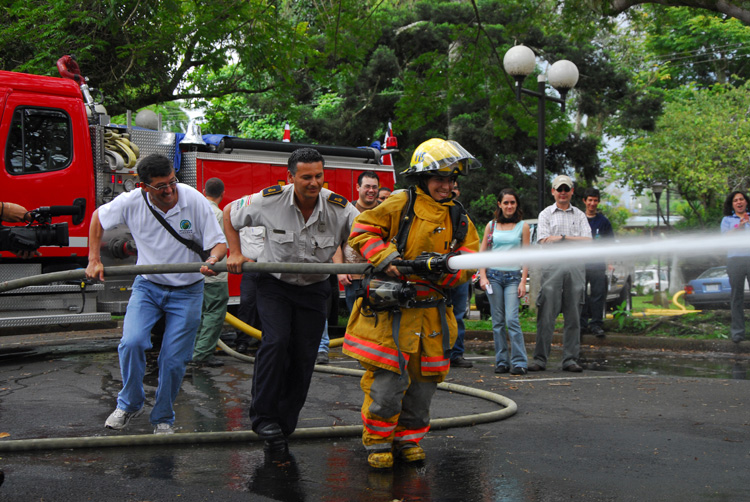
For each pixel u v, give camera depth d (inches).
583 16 513.3
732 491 142.5
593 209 380.8
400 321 156.3
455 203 159.9
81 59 502.9
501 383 275.4
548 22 541.3
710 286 537.0
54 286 338.0
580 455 169.9
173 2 507.5
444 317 161.0
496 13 900.6
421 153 156.6
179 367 183.6
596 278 422.6
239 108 918.4
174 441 178.2
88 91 369.1
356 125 937.5
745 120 1216.8
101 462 162.4
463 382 277.9
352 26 523.5
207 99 659.4
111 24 500.1
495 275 301.0
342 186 497.7
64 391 251.3
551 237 306.5
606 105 1002.7
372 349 155.9
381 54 896.3
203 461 163.9
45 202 344.5
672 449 175.5
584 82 967.6
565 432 193.6
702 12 546.9
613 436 189.0
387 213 157.5
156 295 184.1
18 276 332.2
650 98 1002.7
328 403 233.6
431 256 150.3
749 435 190.1
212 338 309.4
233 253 173.0
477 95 564.7
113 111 583.5
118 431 192.4
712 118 1213.7
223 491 142.1
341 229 181.6
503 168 925.2
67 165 351.6
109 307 362.6
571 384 273.9
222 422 204.4
